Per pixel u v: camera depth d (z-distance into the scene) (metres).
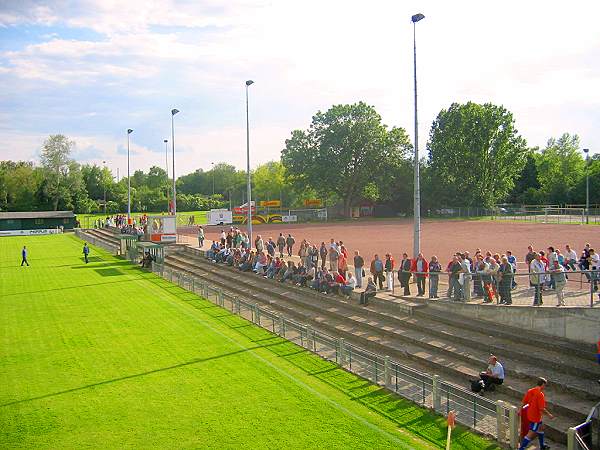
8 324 25.91
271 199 133.62
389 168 95.62
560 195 108.62
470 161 96.00
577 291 22.42
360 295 25.98
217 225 86.44
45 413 15.56
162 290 34.62
